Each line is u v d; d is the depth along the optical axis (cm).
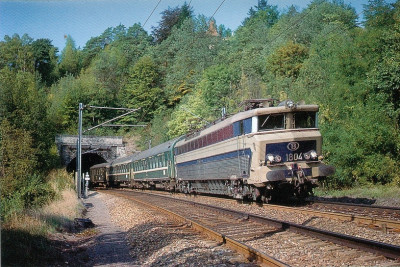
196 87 6003
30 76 6781
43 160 2936
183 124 4925
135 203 2312
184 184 2773
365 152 2302
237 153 1722
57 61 11450
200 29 8588
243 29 7850
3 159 2012
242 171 1677
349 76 2744
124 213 1908
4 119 2400
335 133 2459
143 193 3225
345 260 714
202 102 5116
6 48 8025
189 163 2553
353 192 2147
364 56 2675
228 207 1744
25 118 2811
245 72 5484
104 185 5969
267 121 1564
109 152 5850
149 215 1658
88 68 11294
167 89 7575
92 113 7581
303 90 3294
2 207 1280
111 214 1994
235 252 843
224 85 5228
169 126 5294
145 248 1042
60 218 1445
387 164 2188
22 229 1038
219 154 1959
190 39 8338
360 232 967
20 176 1867
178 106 6556
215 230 1121
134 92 7562
